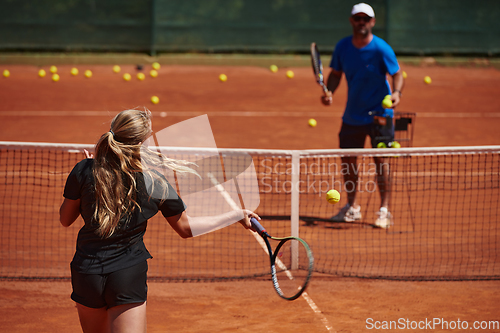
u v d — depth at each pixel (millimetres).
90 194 5215
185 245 11141
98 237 5227
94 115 25688
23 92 31688
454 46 44594
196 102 29922
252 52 43844
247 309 8398
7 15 41531
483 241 11477
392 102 12000
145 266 5422
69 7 42000
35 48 42156
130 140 5270
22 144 9828
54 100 29438
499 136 22484
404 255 10734
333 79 13477
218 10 43188
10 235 11305
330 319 8047
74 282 5301
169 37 43188
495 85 37719
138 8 42531
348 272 9883
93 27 42531
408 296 8922
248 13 43344
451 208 13531
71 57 41531
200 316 8125
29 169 15836
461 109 28969
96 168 5188
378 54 12086
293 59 43312
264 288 9211
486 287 9297
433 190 14906
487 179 15836
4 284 9156
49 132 21969
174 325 7812
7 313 8117
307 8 43500
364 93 12406
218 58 43000
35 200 13523
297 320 8000
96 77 37906
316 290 9141
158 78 37906
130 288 5242
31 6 41625
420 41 44469
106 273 5180
